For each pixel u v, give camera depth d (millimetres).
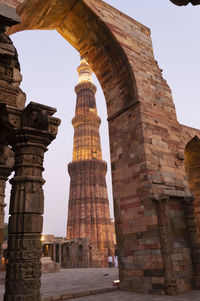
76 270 27375
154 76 14633
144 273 10578
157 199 10883
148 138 12352
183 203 12172
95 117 55562
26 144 5555
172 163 12844
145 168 11648
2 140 6516
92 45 14680
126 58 13602
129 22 15086
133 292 10617
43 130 5656
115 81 14547
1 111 5645
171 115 14281
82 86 59062
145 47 15227
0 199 7453
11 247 4957
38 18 13039
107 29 13453
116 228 12516
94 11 13062
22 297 4555
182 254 10961
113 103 14672
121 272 11672
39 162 5637
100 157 53281
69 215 47656
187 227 11695
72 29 14398
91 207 46781
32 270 4840
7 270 4906
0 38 5387
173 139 13609
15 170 5547
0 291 11945
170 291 9492
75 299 9477
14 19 5336
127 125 13320
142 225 11195
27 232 5000
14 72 5680
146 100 13305
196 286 10609
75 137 54500
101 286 11969
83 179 49281
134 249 11305
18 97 6035
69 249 36625
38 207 5277
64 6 12930
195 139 17812
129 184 12367
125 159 12953
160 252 10195
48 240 37094
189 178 20516
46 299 9289
